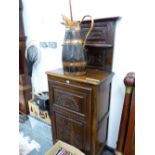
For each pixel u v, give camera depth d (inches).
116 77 51.1
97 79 40.4
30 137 70.5
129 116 47.2
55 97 49.4
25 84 84.7
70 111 46.7
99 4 47.9
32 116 75.7
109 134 59.7
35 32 72.1
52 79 48.0
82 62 43.7
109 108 55.5
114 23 45.4
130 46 45.5
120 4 44.1
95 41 50.0
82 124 45.5
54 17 62.2
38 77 80.5
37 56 74.1
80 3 51.8
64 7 57.3
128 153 48.7
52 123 55.4
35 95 75.7
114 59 49.7
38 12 67.1
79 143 49.1
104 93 46.9
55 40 65.6
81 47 43.1
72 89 43.6
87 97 41.0
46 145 65.2
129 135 47.3
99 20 46.9
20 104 88.3
